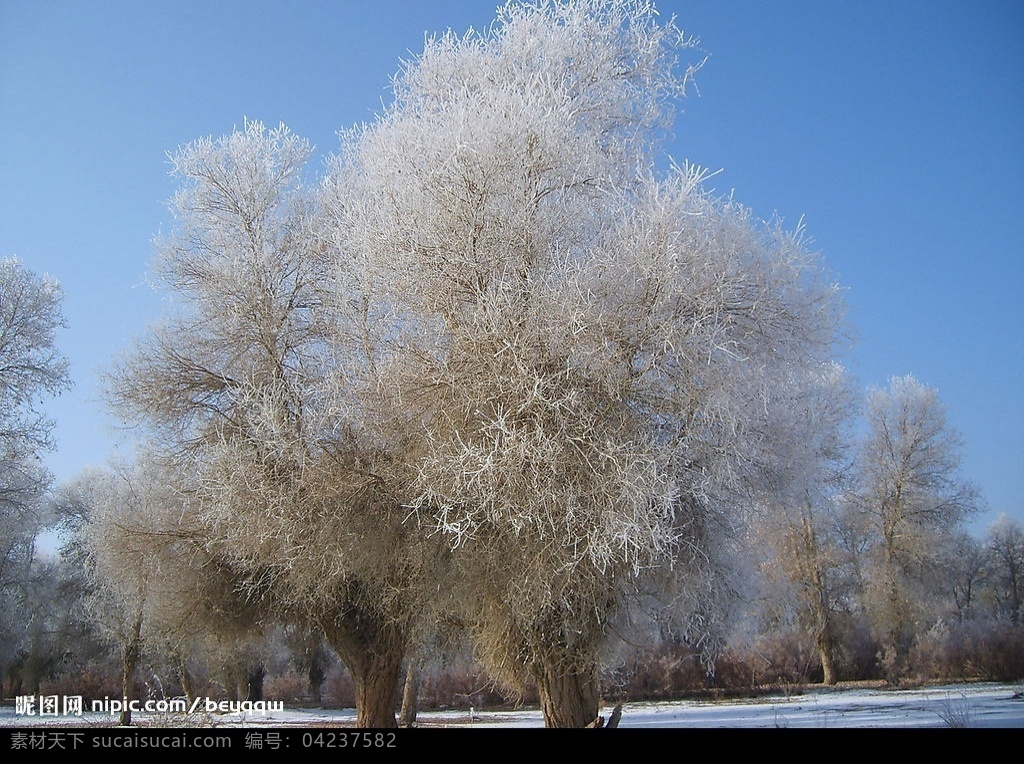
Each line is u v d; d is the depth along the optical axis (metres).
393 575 12.01
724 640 11.86
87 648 36.47
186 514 13.65
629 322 9.52
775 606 15.92
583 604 9.91
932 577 34.00
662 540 9.22
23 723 19.39
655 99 13.03
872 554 34.41
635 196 10.84
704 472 9.40
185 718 20.39
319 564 11.54
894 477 34.53
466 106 11.02
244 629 15.07
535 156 10.45
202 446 13.58
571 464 8.96
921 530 33.62
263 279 13.51
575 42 12.61
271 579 12.88
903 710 17.47
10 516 23.72
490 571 10.29
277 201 14.38
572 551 9.32
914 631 33.84
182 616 14.28
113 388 13.59
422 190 10.24
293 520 11.19
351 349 11.95
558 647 10.63
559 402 8.73
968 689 25.39
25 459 23.73
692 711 21.08
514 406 9.12
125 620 22.34
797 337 10.23
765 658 29.05
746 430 9.70
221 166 14.17
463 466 8.77
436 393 10.08
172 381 13.68
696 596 10.31
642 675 28.48
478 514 9.88
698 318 9.30
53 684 33.56
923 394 34.88
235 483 11.20
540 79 11.41
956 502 34.34
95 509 16.42
